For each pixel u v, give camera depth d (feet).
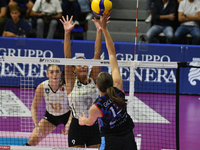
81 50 103.40
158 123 75.41
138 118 73.05
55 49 103.45
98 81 39.47
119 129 39.81
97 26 50.98
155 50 102.73
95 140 50.24
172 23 110.83
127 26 115.85
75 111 50.21
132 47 102.47
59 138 64.39
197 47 102.01
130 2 119.96
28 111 78.33
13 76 101.55
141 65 48.32
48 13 111.55
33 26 114.11
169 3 108.68
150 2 112.68
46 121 56.49
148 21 114.62
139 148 59.41
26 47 103.04
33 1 120.67
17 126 66.69
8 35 108.17
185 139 66.64
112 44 44.73
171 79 102.94
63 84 55.26
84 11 115.34
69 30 48.75
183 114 83.71
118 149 39.32
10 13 108.37
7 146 47.60
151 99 95.45
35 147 47.39
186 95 104.01
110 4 43.65
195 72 103.19
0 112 76.54
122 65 48.39
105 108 38.81
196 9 108.17
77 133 50.14
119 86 42.55
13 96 89.51
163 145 62.23
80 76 50.42
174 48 102.47
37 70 101.81
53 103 55.72
